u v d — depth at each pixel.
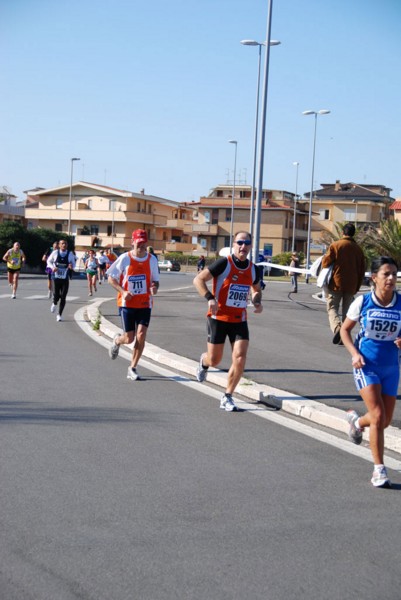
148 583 4.14
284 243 96.44
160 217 98.56
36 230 64.00
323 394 9.45
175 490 5.81
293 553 4.64
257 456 6.91
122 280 10.65
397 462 6.90
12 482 5.86
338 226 68.88
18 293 29.59
